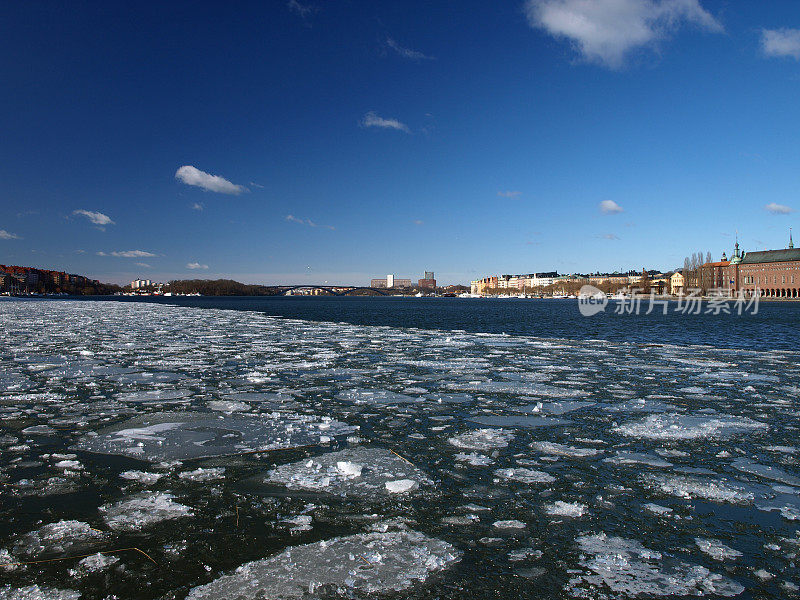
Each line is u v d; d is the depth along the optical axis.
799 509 4.35
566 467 5.36
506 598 3.07
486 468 5.32
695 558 3.56
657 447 6.04
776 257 145.88
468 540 3.80
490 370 11.79
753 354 15.16
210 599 3.03
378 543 3.74
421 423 7.09
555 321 40.78
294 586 3.18
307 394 8.99
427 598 3.05
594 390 9.48
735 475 5.14
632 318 49.28
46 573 3.31
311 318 41.12
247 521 4.07
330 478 4.98
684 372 11.62
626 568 3.42
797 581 3.28
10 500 4.43
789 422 7.18
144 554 3.56
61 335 20.36
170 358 13.55
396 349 15.91
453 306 93.25
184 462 5.45
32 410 7.67
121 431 6.58
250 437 6.35
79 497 4.50
